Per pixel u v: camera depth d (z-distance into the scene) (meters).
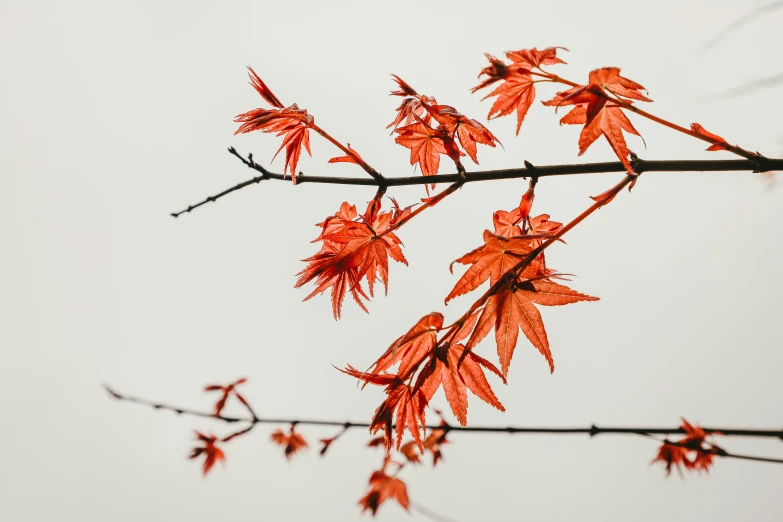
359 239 0.65
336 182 0.64
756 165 0.60
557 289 0.61
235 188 0.65
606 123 0.61
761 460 0.63
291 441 0.77
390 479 0.76
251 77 0.64
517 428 0.69
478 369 0.62
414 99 0.67
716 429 0.64
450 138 0.64
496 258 0.61
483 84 0.62
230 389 0.75
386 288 0.65
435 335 0.61
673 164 0.60
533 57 0.60
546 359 0.61
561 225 0.65
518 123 0.62
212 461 0.75
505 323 0.61
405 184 0.63
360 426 0.74
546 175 0.62
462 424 0.61
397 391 0.62
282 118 0.64
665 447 0.68
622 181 0.60
